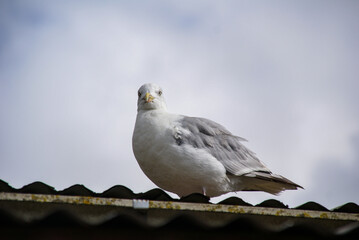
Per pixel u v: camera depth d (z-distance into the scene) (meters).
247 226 7.14
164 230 7.11
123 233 7.05
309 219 8.52
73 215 6.81
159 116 10.95
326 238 7.20
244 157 11.13
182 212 8.20
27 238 6.88
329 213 8.54
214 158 10.56
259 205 8.64
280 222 8.45
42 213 7.92
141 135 10.76
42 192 8.26
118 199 8.09
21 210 7.89
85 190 8.43
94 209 8.05
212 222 8.26
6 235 6.85
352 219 8.56
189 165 10.39
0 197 7.86
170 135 10.53
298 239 7.26
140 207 8.08
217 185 10.64
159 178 10.73
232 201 8.52
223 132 11.28
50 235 6.92
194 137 10.62
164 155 10.48
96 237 7.00
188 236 7.18
